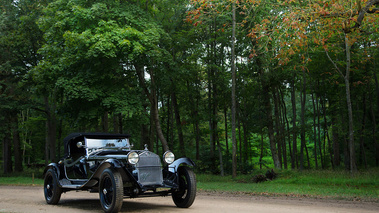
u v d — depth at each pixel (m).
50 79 19.70
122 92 18.67
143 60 18.78
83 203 8.89
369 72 22.86
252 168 25.81
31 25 25.27
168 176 7.39
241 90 24.69
